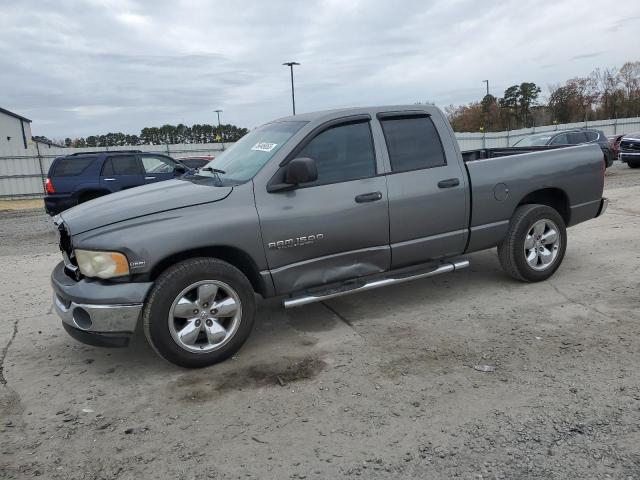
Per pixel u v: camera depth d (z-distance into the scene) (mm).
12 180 23641
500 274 6184
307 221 4332
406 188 4766
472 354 4074
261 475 2768
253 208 4160
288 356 4230
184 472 2824
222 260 4164
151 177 13031
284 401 3520
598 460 2746
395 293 5711
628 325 4465
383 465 2799
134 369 4141
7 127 43500
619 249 7109
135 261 3748
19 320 5402
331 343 4445
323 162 4496
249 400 3559
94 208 4184
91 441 3158
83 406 3588
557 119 64438
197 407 3504
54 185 12195
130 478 2799
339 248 4520
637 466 2684
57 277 4199
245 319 4168
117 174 12633
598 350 4016
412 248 4883
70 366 4250
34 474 2855
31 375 4102
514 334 4422
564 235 5766
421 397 3471
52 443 3152
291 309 5367
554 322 4633
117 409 3527
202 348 4023
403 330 4648
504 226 5422
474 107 66688
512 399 3385
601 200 6156
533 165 5543
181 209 3984
